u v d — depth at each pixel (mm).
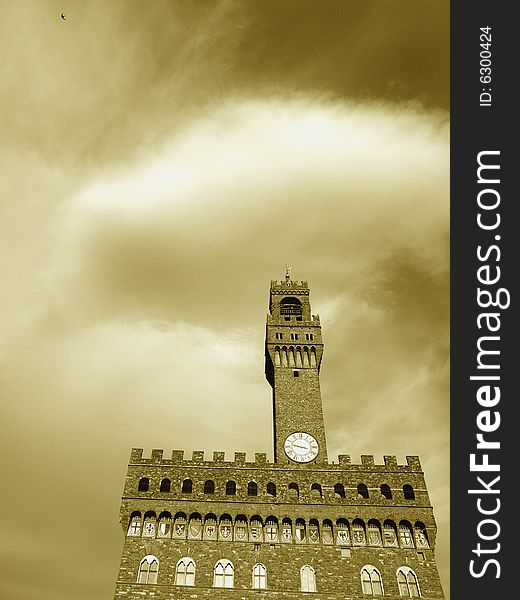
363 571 74438
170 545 75625
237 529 77688
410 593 72812
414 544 76750
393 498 80375
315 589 72875
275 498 80125
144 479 81188
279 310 104062
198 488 80625
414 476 82562
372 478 82312
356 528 78125
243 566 74375
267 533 77438
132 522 77375
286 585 72938
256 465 83500
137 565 73688
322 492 80812
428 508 79500
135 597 70875
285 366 96062
